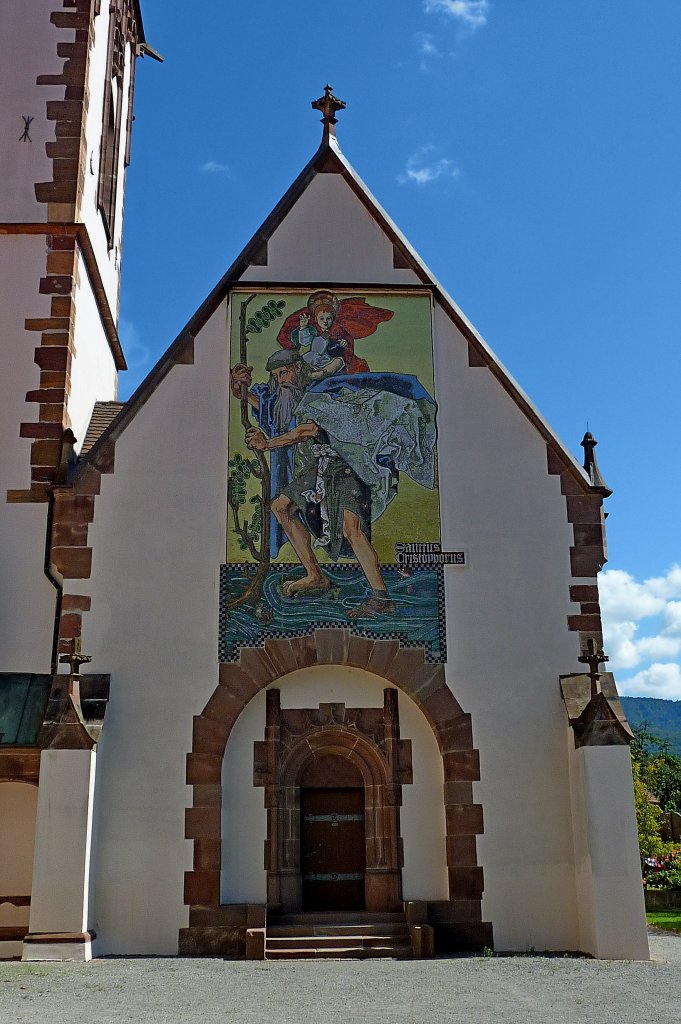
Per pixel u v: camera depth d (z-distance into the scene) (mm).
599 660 19000
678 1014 12273
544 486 20562
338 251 21625
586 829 18156
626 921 17609
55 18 23891
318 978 15219
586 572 20203
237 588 19641
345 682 19688
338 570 19844
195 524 19891
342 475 20312
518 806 19000
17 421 21391
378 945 17828
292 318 21125
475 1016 12125
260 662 19344
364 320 21234
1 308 22094
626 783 18188
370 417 20688
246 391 20641
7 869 18875
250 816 18938
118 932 17969
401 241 21703
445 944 18328
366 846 19094
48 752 17812
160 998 13406
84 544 19656
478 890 18594
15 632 19938
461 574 20047
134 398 20422
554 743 19312
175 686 19141
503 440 20766
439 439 20703
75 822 17562
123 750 18781
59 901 17266
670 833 42844
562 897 18625
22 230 22531
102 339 25938
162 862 18344
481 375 21094
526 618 19906
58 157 23031
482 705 19438
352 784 19484
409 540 20109
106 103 25984
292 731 19422
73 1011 12383
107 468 20047
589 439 21109
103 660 19172
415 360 21094
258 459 20297
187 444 20281
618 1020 11875
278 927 18109
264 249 21531
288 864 18844
